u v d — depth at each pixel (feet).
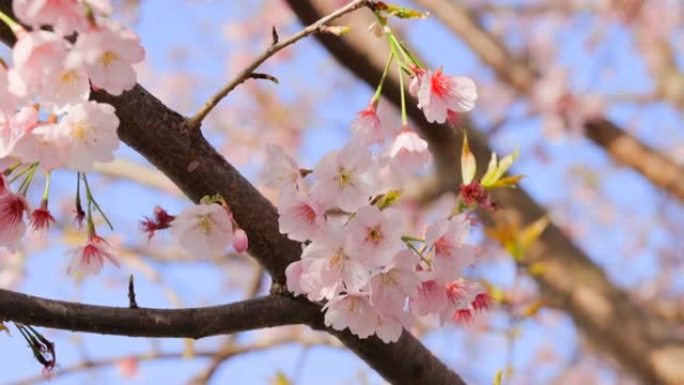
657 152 12.65
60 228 10.12
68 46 5.22
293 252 5.70
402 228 5.44
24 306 5.47
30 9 5.18
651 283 17.19
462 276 5.60
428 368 5.95
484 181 5.83
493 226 8.91
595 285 9.50
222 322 5.64
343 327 5.53
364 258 5.43
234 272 14.24
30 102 5.31
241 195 5.66
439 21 13.39
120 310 5.55
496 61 13.60
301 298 5.73
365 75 7.50
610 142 12.98
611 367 14.23
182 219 5.49
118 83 5.26
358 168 5.45
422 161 5.56
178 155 5.60
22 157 5.32
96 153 5.33
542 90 13.50
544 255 9.45
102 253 5.65
